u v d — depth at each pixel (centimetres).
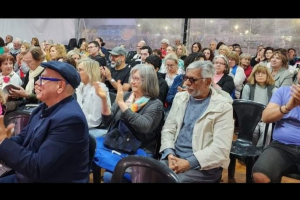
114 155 185
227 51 470
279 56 349
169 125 204
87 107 241
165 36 778
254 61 588
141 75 197
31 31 883
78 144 134
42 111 144
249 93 313
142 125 187
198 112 192
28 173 129
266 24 687
